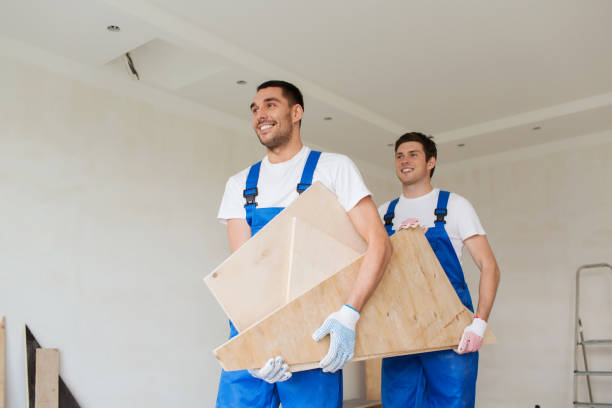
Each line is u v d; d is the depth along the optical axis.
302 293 1.49
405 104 4.93
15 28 3.44
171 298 4.21
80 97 3.87
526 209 5.83
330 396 1.70
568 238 5.52
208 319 4.45
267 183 1.89
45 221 3.56
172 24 3.48
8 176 3.43
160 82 4.32
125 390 3.80
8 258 3.35
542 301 5.56
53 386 3.37
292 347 1.43
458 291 2.56
